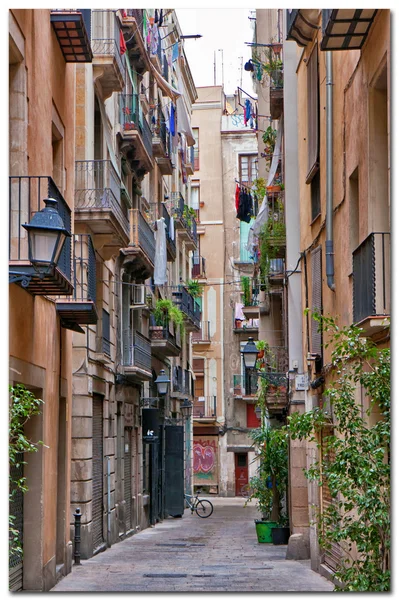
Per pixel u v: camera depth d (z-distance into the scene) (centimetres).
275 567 2119
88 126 2516
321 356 1911
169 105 4391
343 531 1073
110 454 2855
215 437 6719
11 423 1159
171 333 4219
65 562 1983
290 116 2516
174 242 4734
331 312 1802
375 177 1395
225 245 6888
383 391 1080
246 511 4888
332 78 1752
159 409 4191
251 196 4244
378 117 1398
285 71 2517
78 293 2344
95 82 2623
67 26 1759
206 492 6700
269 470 2928
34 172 1537
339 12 1314
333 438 1130
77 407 2409
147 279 3931
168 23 4822
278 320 3562
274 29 3588
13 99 1453
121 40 2734
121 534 3027
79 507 2388
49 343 1728
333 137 1756
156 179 4319
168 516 4391
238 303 6800
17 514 1598
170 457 4338
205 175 6950
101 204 2445
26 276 1283
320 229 1922
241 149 6938
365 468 1045
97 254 2673
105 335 2747
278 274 3025
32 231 1257
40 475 1647
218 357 6775
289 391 2553
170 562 2272
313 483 2031
